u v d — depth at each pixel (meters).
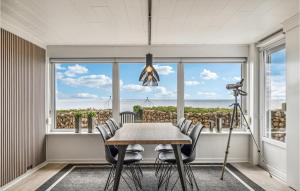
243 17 3.73
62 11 3.46
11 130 4.02
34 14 3.57
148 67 4.54
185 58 5.64
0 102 3.71
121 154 3.21
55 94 5.78
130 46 5.61
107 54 5.61
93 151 5.51
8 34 3.95
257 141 5.31
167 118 5.79
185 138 3.19
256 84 5.37
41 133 5.22
